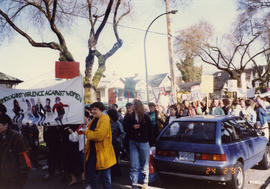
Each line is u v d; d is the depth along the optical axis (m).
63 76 9.49
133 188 5.35
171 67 14.05
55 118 6.00
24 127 7.57
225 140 5.14
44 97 6.18
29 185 5.88
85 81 16.03
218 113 10.38
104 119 4.47
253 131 6.64
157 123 7.80
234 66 32.78
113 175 6.09
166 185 5.75
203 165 4.90
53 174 6.40
